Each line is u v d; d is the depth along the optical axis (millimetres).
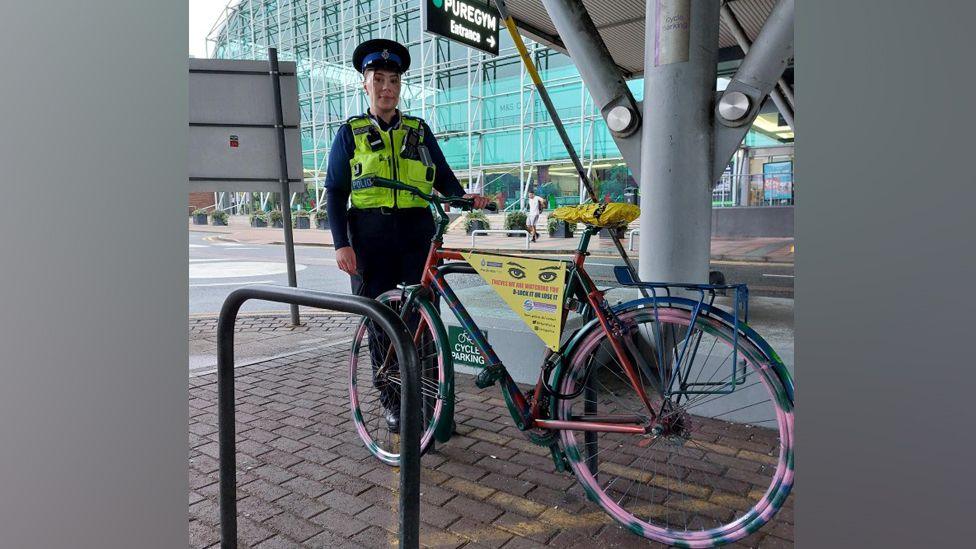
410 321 2889
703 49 3523
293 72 5742
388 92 3119
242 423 3432
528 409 2488
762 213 17828
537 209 18750
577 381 2396
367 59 3084
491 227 25078
